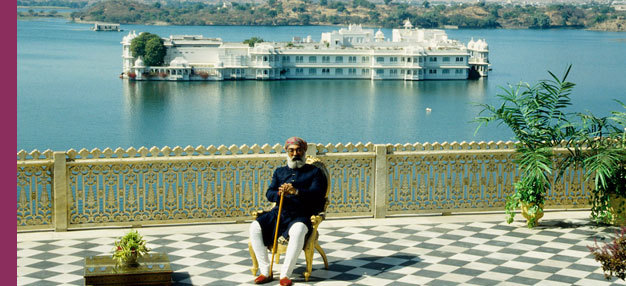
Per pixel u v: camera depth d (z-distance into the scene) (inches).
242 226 566.6
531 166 567.8
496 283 452.4
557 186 613.6
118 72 6412.4
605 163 550.0
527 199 569.0
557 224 587.2
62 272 462.6
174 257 496.4
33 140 3457.2
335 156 574.6
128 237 440.8
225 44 6181.1
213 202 566.3
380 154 582.2
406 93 5221.5
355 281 456.1
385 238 543.2
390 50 5915.4
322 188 468.4
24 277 452.8
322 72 5959.6
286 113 4352.9
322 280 458.3
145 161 550.3
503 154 603.5
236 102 4712.1
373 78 5910.4
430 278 461.1
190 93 5098.4
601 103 5093.5
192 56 5944.9
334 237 545.0
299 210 461.4
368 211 591.5
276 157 569.3
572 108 4867.1
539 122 608.4
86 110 4286.4
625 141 577.3
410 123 4116.6
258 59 5812.0
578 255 508.1
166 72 5762.8
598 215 587.2
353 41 6471.5
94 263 445.7
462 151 597.0
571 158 606.5
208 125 3971.5
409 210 597.0
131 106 4473.4
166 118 4124.0
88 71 6446.9
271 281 456.8
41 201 542.0
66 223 545.6
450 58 6028.5
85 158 544.1
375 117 4274.1
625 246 410.6
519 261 494.3
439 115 4352.9
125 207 554.3
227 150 566.3
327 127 3993.6
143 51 5876.0
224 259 494.0
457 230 565.9
